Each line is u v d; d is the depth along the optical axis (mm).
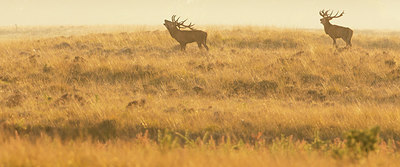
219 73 44688
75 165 13492
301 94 40156
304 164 14531
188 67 47500
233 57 52781
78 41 67938
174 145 18234
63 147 16906
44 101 35438
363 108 32469
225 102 36531
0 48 63531
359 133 17672
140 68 46750
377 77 44281
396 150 23328
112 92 39750
